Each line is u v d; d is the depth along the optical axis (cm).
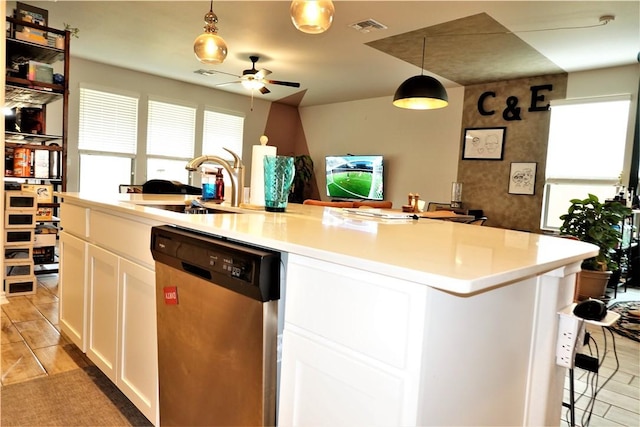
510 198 574
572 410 141
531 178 554
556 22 372
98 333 192
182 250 128
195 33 456
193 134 713
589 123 510
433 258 89
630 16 352
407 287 79
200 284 122
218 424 119
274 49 488
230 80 666
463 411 95
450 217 400
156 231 141
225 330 114
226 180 269
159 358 144
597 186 506
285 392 103
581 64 487
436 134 649
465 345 92
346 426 89
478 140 601
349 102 770
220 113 746
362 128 750
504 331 110
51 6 397
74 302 218
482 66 514
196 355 126
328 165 764
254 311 105
